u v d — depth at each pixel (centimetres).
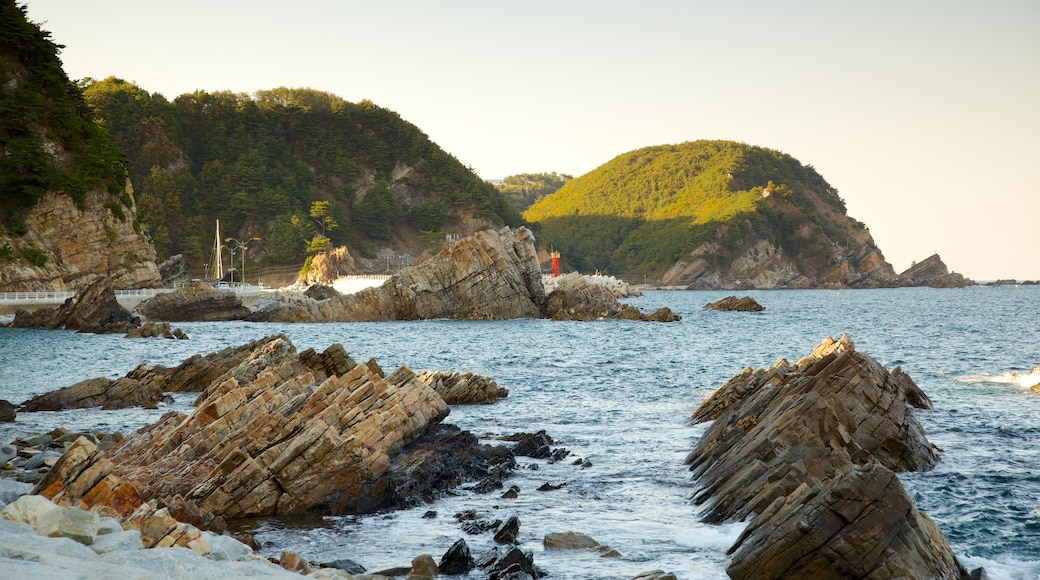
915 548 1427
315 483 2266
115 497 1667
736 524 2042
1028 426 3516
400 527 2102
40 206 10838
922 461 2680
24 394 4547
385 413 2609
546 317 12462
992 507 2277
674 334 9888
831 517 1448
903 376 4038
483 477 2616
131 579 1068
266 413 2509
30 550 1116
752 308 16588
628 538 1997
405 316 11906
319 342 8444
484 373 5781
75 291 10806
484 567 1739
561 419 3794
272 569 1347
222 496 2206
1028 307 18375
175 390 4488
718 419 3148
